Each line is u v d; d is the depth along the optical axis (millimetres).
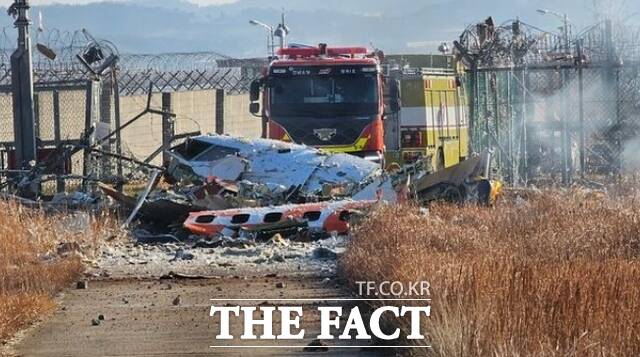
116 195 85250
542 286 37062
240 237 77062
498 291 36938
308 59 110625
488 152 88312
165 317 45844
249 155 92375
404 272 44500
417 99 123562
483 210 76625
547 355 31219
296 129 109000
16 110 92250
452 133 134250
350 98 109375
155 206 83188
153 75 133500
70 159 98188
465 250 56125
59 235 70688
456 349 32906
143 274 60469
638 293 36812
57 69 108688
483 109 109750
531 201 81688
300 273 59906
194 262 65625
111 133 97250
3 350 39531
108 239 73938
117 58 101750
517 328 33219
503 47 108250
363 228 66312
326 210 79250
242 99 148250
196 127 135500
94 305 49344
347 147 108688
